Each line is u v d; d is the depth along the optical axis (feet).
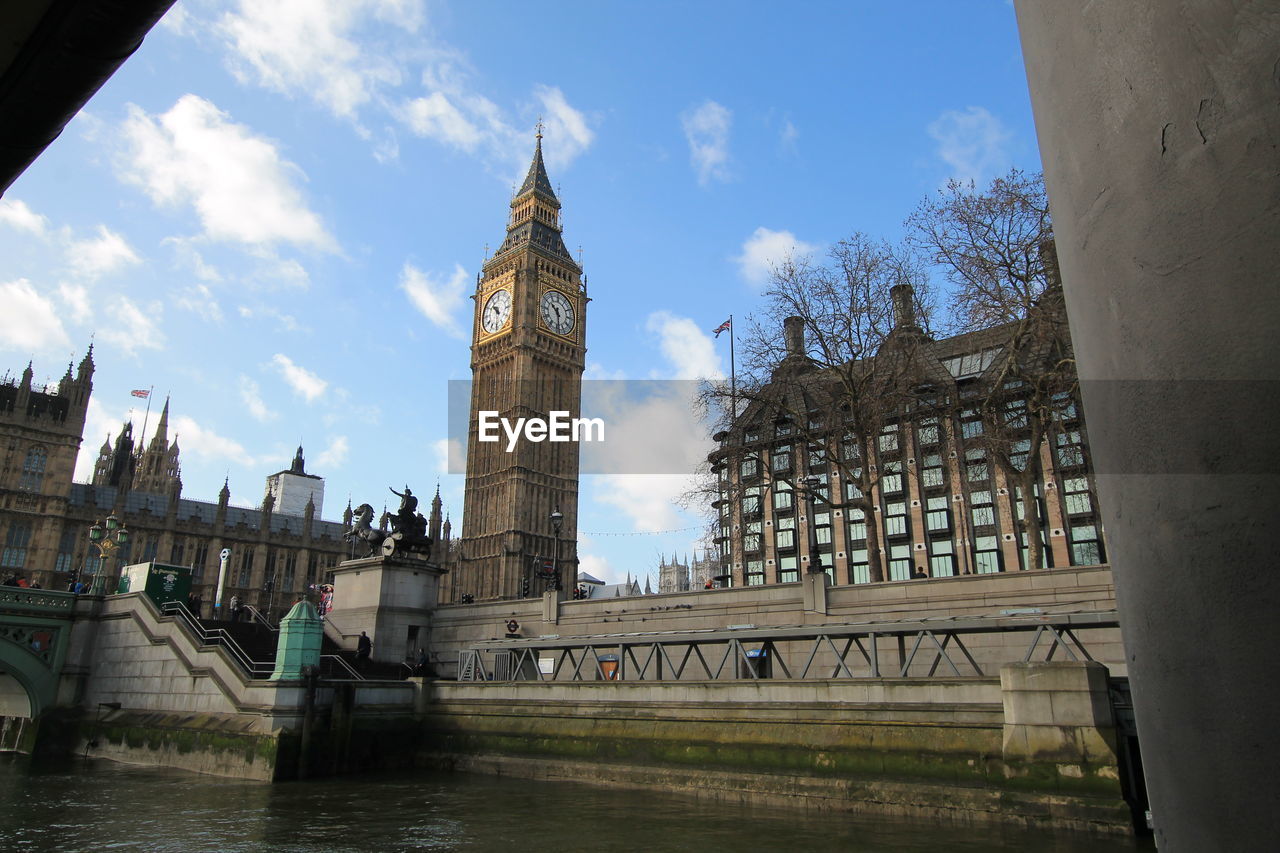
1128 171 7.89
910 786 70.44
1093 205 8.37
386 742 104.63
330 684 101.50
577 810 74.18
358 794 84.12
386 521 149.89
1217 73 7.25
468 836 63.31
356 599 144.56
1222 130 7.13
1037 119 9.83
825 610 106.42
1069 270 9.04
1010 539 216.95
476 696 104.73
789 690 80.23
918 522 230.89
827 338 129.49
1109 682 69.10
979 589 97.45
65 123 18.47
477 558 406.00
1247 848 6.35
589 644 99.50
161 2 15.01
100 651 126.82
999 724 68.13
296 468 520.42
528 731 97.71
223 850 59.06
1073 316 9.04
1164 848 7.48
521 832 64.59
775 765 78.38
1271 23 7.01
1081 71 8.67
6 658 120.67
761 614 112.16
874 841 59.67
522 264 436.35
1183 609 7.04
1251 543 6.44
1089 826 61.05
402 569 143.74
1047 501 214.07
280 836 63.77
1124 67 8.05
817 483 139.23
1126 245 7.85
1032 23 9.86
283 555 401.70
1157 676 7.41
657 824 67.41
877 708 74.38
